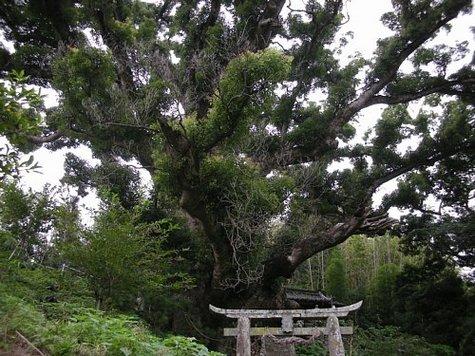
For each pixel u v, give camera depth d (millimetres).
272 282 14266
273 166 15211
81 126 13367
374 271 36469
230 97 10023
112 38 14094
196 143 10461
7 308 4668
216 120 10336
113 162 15102
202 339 12039
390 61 18391
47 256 8477
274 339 6949
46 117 15688
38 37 15578
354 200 17297
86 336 4484
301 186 15148
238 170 11492
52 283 7867
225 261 12469
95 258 7465
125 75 13945
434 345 19609
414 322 24375
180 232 12844
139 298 9516
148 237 8859
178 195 11562
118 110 12641
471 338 20172
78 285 7852
